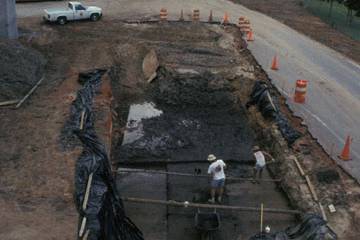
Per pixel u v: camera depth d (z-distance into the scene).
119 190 14.50
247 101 20.03
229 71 22.53
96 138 14.54
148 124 18.42
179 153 16.55
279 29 31.70
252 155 16.62
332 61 25.64
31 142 14.71
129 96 20.66
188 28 30.08
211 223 12.72
